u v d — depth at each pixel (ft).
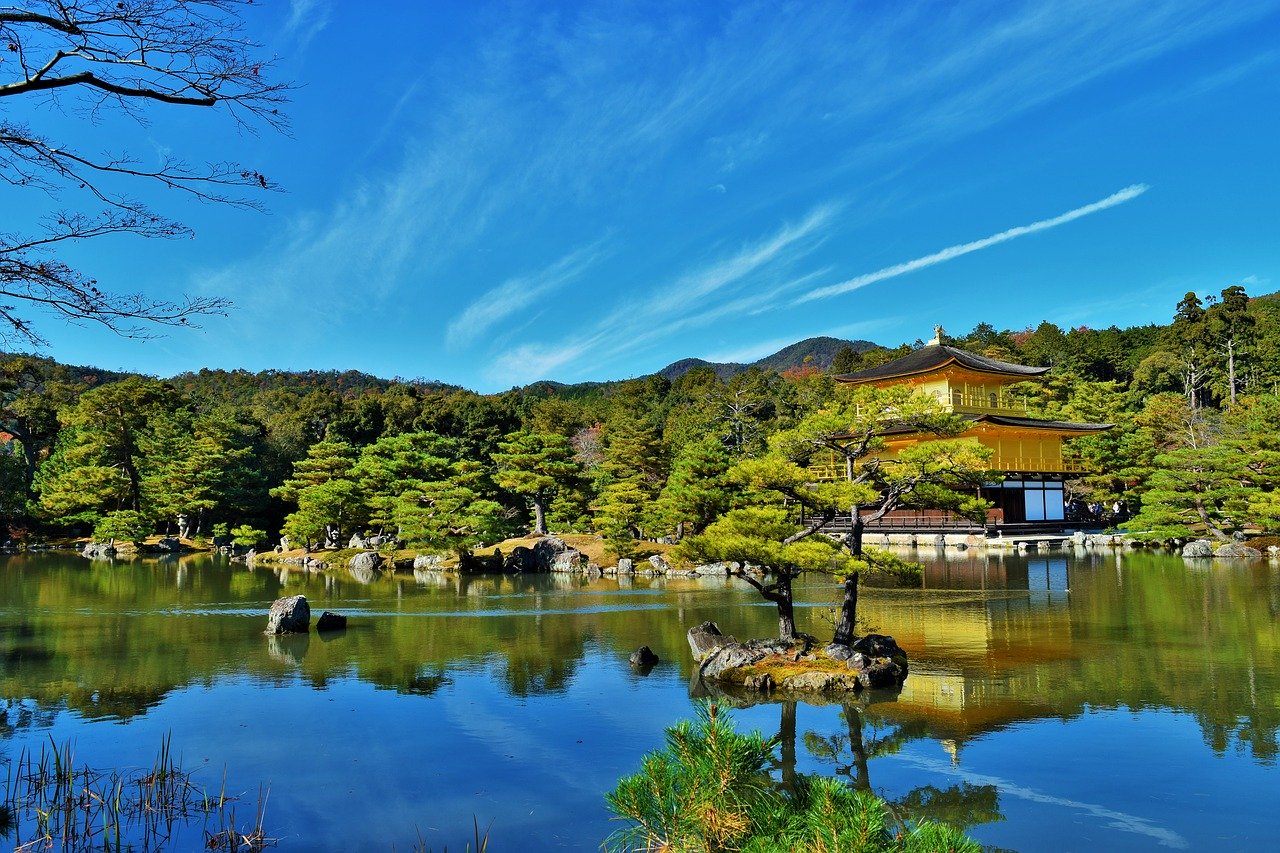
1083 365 354.95
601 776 45.60
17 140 24.73
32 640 86.74
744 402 298.56
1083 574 133.28
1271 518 159.22
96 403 221.46
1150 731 51.65
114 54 25.03
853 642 69.92
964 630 85.71
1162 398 253.03
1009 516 208.03
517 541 188.55
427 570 169.07
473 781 44.93
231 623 98.22
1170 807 40.29
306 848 36.91
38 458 261.85
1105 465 218.79
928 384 217.97
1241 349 317.01
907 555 176.35
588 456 288.10
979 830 37.78
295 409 301.43
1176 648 75.05
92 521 225.15
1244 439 172.04
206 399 344.49
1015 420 214.07
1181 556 160.15
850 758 47.47
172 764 47.44
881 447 73.56
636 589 131.44
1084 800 41.27
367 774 46.01
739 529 69.05
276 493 214.07
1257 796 41.47
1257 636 79.61
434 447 221.05
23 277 24.67
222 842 37.35
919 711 56.65
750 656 67.26
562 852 36.32
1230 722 53.21
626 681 66.95
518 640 85.76
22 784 43.96
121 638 87.92
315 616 92.79
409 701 61.11
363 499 199.52
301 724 55.31
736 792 21.03
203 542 224.12
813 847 18.30
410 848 36.91
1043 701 58.59
